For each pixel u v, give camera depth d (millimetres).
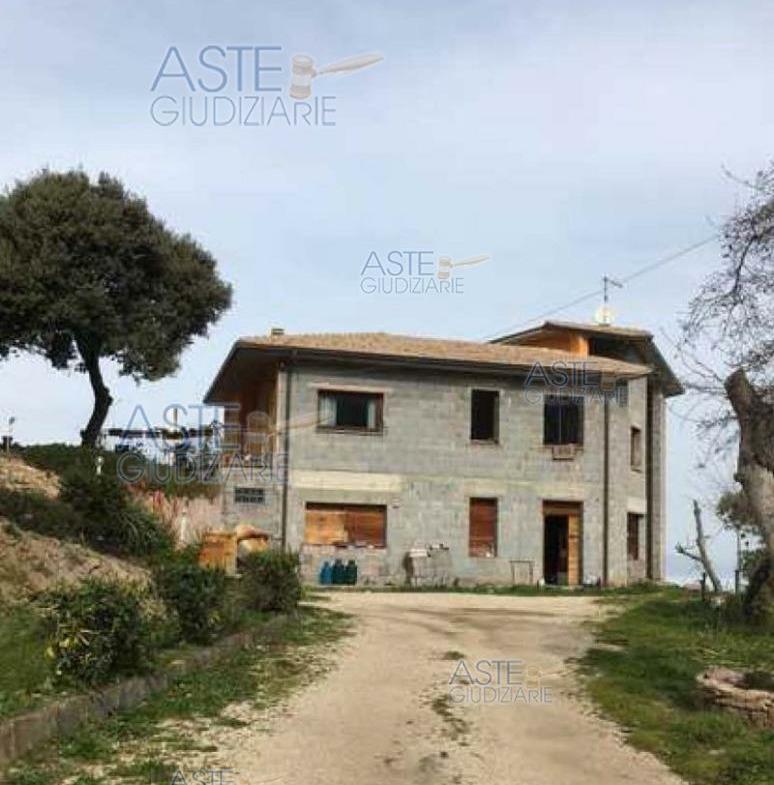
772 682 10789
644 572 34406
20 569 12602
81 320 25297
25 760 7633
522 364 30516
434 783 7879
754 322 11375
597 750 9031
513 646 15172
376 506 29250
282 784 7648
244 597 16031
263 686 11250
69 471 19031
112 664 9773
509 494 30359
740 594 19344
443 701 11031
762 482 10977
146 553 16781
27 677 8875
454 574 29422
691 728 9562
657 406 36250
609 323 37938
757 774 8156
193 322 27969
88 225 25656
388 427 29516
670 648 14852
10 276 24797
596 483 31297
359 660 13477
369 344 30422
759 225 11242
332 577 28297
